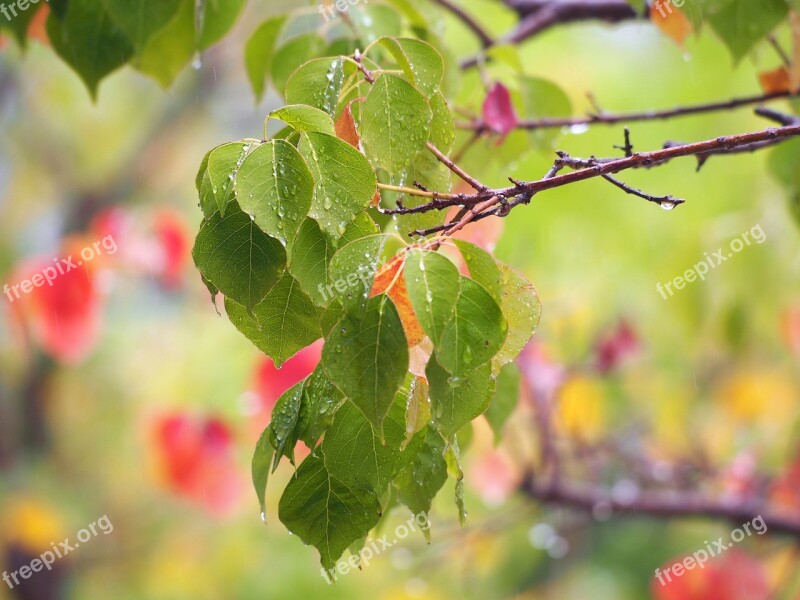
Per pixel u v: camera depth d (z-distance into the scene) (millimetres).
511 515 2572
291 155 1155
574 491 2332
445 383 1148
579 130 1539
